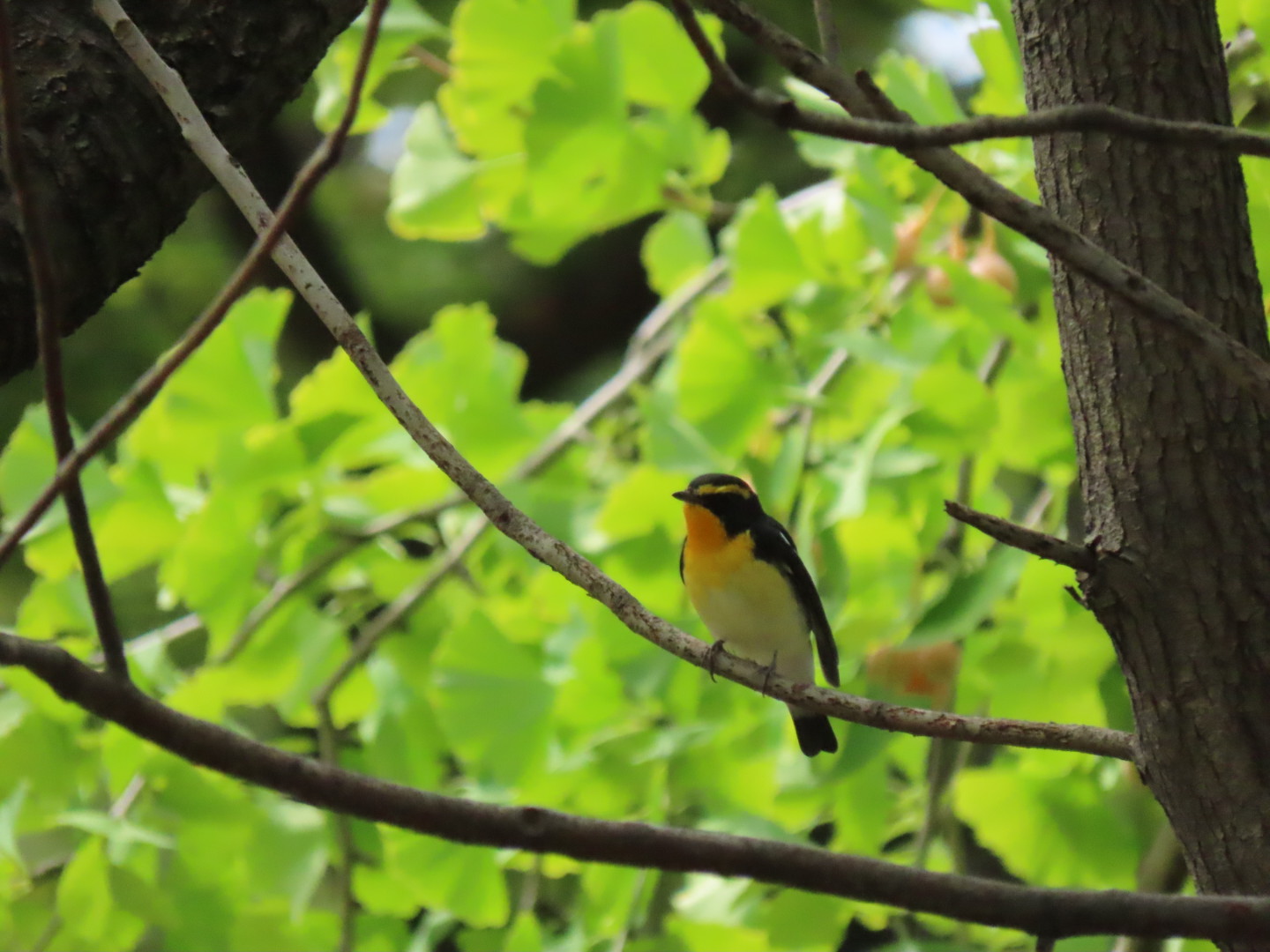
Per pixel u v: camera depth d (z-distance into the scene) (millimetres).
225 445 9977
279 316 10734
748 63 18172
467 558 11047
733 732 9789
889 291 10203
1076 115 3441
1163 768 4562
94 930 8945
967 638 8773
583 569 4875
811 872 3283
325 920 10266
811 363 10773
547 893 12023
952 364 8555
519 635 10945
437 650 10141
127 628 15961
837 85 4188
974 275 8656
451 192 11211
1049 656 8680
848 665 9000
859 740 8508
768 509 9305
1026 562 7969
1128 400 4574
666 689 9656
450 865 9719
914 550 9594
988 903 3273
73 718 9109
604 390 11305
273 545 10398
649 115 10680
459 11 10352
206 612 9844
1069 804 9070
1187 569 4477
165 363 3416
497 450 11117
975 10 8375
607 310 21016
